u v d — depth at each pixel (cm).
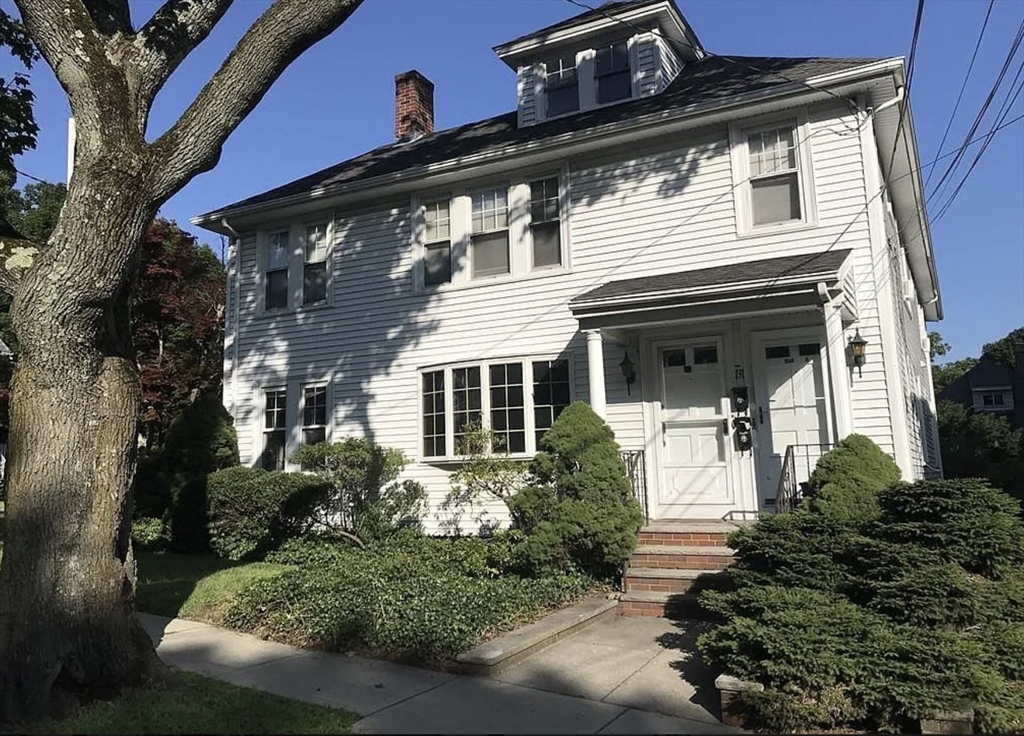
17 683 475
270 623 698
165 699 493
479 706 498
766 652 500
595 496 824
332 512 1099
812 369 947
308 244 1377
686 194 1048
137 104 572
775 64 1151
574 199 1129
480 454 1043
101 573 514
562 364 1114
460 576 807
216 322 1895
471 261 1210
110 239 513
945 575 552
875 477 711
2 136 852
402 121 1664
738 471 964
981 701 473
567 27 1269
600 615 748
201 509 1143
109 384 543
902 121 987
